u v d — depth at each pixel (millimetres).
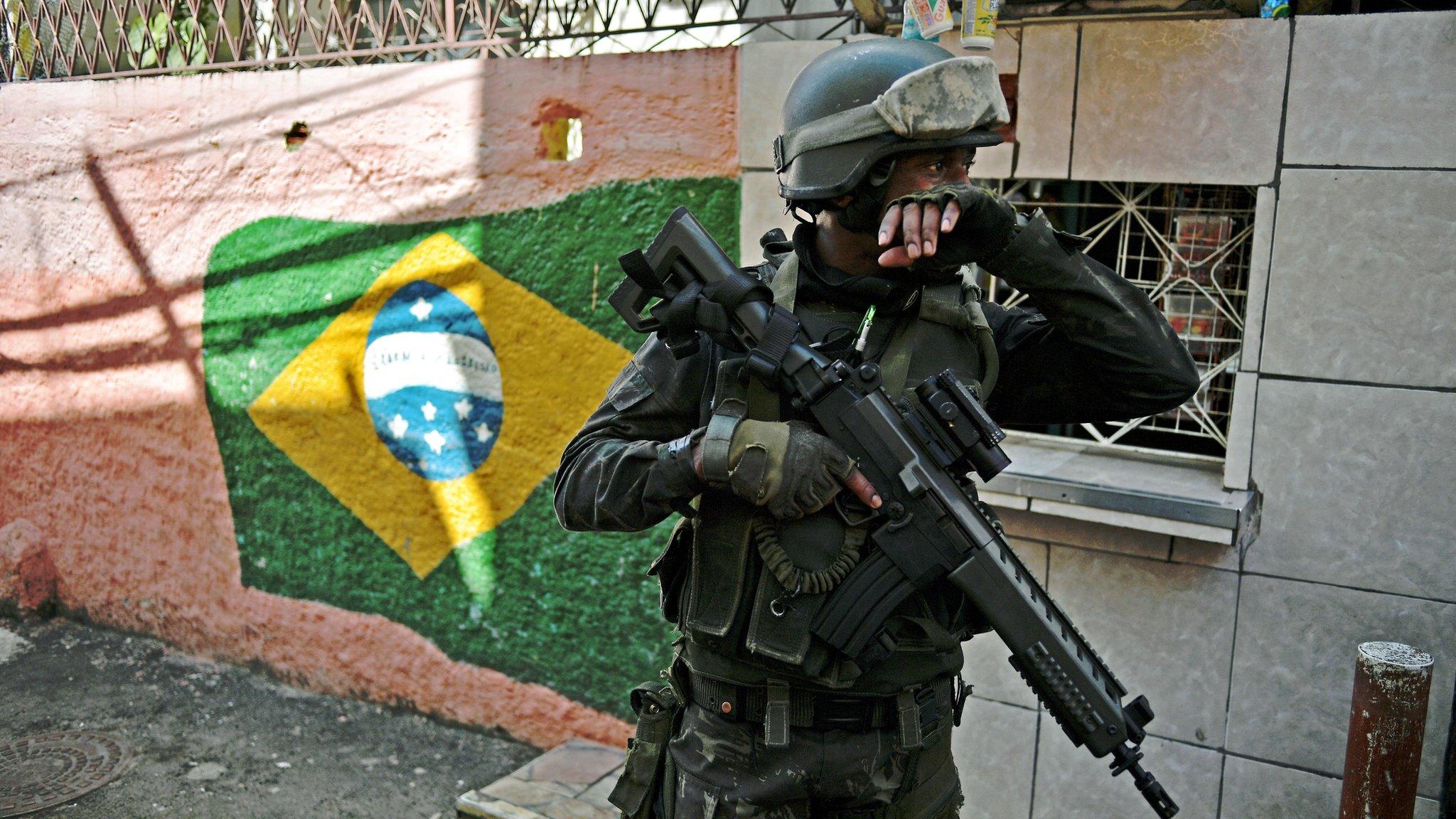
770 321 1456
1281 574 2674
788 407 1484
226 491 4277
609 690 3592
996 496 2850
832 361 1473
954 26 2775
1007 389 1656
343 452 3975
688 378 1553
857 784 1519
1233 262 2875
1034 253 1398
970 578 1436
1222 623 2744
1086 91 2721
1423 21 2393
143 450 4465
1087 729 1449
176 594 4500
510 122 3465
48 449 4734
